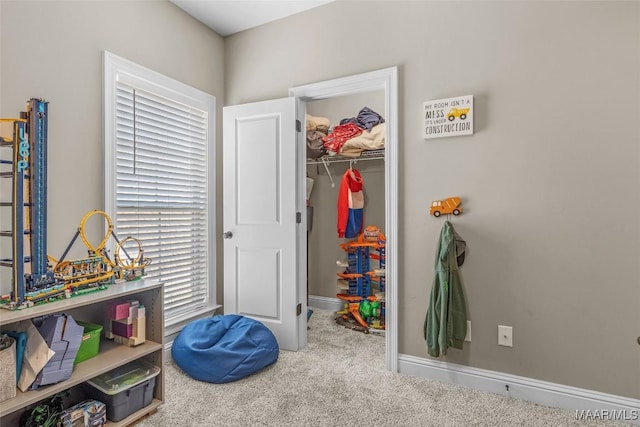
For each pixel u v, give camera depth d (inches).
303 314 109.3
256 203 109.5
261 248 108.8
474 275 83.7
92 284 67.9
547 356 77.3
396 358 91.9
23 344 58.6
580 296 74.3
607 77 71.5
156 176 96.2
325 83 101.7
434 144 87.7
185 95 104.3
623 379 71.2
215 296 115.5
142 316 75.5
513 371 80.4
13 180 57.6
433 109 86.9
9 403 53.8
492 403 77.3
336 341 114.4
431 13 88.0
